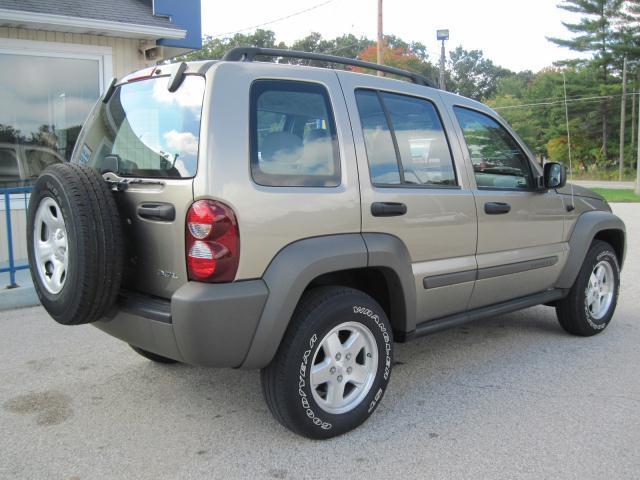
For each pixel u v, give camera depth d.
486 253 4.45
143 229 3.27
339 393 3.50
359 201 3.54
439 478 3.09
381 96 3.92
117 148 3.63
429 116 4.21
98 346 5.11
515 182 4.77
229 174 3.05
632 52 46.97
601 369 4.66
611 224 5.51
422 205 3.91
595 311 5.52
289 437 3.53
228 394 4.15
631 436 3.54
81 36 8.99
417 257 3.92
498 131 4.75
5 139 8.53
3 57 8.39
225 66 3.21
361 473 3.13
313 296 3.39
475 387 4.30
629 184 42.09
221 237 3.00
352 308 3.46
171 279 3.16
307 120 3.46
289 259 3.18
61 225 3.32
